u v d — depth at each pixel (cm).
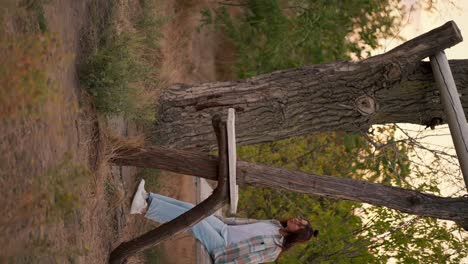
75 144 476
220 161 469
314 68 608
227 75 1000
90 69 512
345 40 991
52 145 431
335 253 726
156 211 555
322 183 489
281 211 814
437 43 567
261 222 594
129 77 549
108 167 537
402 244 698
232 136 456
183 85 631
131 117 576
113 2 596
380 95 594
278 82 609
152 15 706
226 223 598
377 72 589
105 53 528
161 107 619
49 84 417
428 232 702
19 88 350
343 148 847
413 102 595
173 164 495
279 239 586
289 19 970
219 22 982
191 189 852
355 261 721
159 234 513
